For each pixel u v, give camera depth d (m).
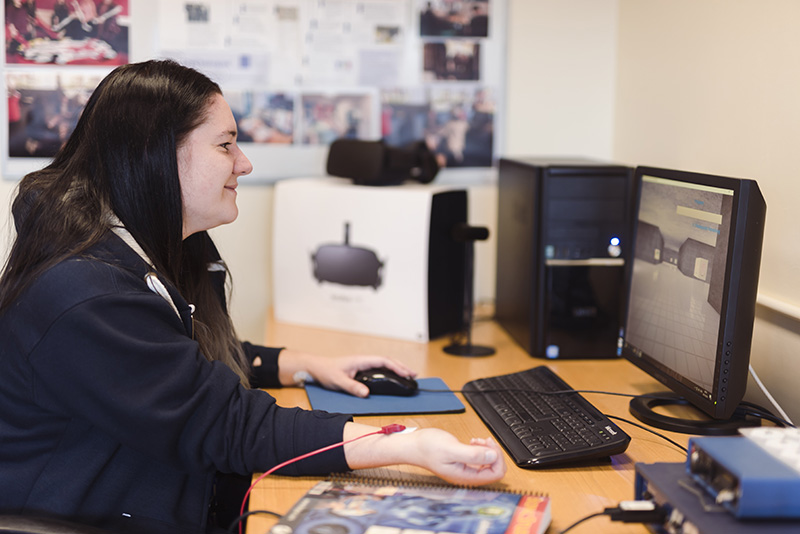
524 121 2.09
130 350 0.99
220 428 1.04
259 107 1.98
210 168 1.15
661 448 1.15
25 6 1.85
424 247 1.72
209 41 1.94
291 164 2.02
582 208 1.59
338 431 1.06
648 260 1.37
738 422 1.21
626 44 2.00
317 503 0.92
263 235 2.04
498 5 2.03
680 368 1.24
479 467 0.98
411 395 1.39
